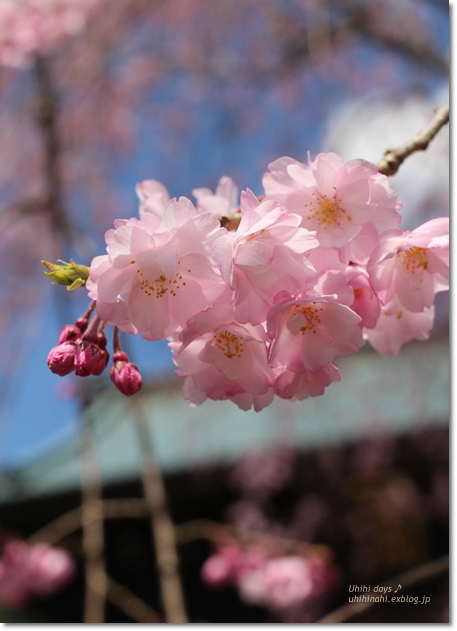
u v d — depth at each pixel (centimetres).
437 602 693
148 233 113
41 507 957
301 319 119
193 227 114
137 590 965
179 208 114
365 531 764
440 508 751
